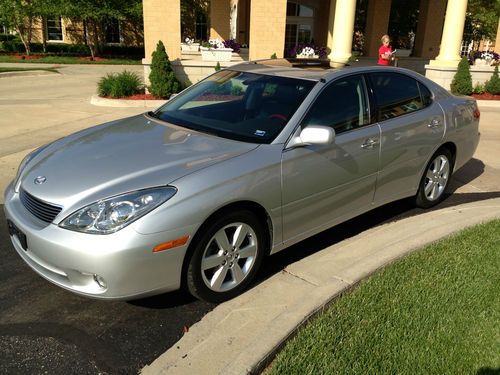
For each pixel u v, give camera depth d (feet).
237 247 11.60
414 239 13.87
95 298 10.16
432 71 51.75
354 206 14.61
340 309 10.28
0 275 12.86
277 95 13.76
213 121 13.82
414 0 90.58
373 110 14.83
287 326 9.60
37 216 10.80
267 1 46.19
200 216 10.47
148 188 10.30
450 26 50.26
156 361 9.64
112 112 36.99
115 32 106.93
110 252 9.70
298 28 88.79
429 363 8.92
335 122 13.67
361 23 97.19
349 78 14.58
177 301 11.78
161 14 44.91
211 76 16.47
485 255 12.92
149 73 44.11
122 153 11.94
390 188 15.78
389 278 11.57
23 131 29.63
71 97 45.29
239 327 10.44
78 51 102.37
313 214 13.26
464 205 17.49
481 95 49.47
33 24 100.53
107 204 10.06
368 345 9.25
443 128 17.29
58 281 10.57
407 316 10.17
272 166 11.85
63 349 10.02
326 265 13.11
